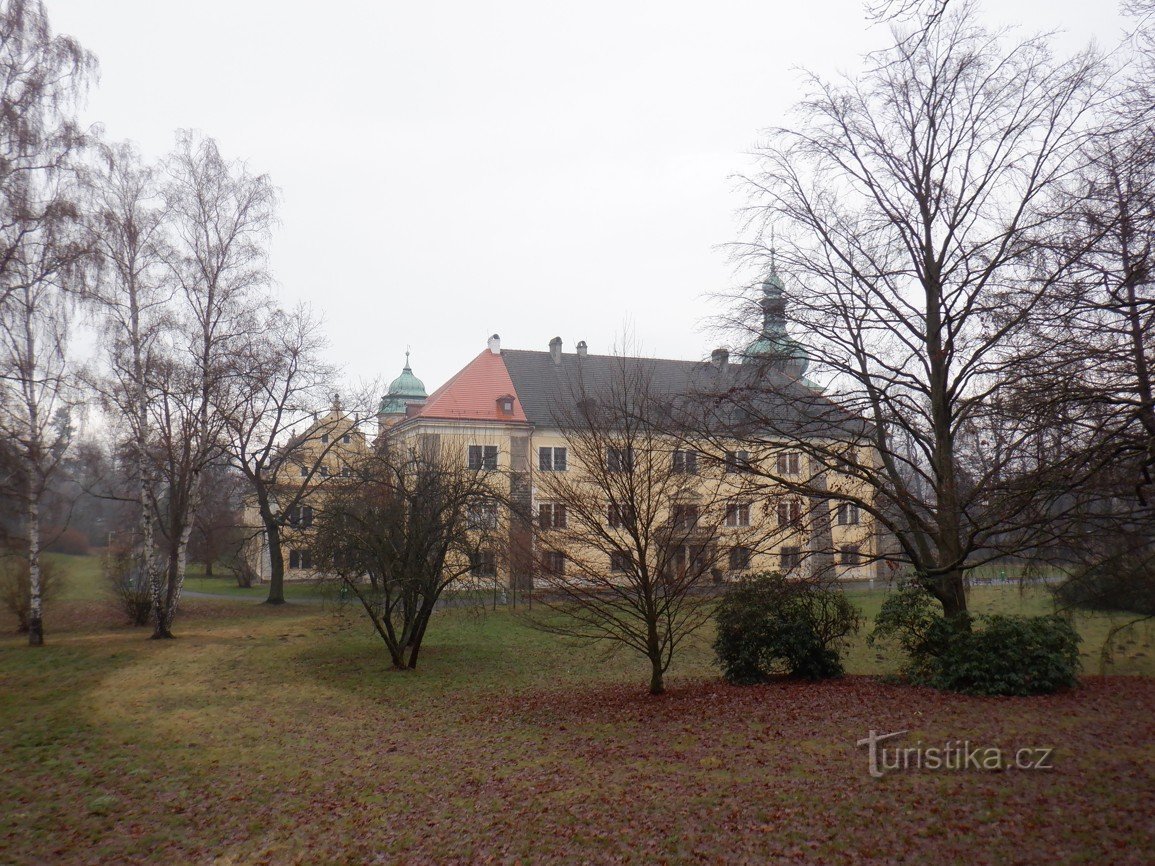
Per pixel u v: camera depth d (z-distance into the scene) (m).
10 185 17.95
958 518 15.07
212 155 28.53
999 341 14.00
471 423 44.06
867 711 12.63
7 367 20.39
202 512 47.25
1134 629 17.48
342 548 22.41
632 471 15.12
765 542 17.45
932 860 7.05
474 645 25.78
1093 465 11.05
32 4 18.92
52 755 13.36
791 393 16.11
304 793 11.16
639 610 15.79
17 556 29.33
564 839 8.64
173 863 8.82
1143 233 10.48
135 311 26.16
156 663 22.95
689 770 10.57
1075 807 7.79
